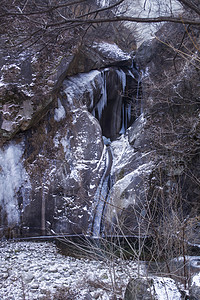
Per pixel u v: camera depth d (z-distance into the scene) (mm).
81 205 10266
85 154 10773
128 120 14086
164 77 11219
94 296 4230
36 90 10133
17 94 9945
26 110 10062
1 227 9484
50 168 10547
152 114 11156
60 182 10453
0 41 9594
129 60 13773
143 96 12383
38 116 10414
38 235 10078
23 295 4430
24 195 10156
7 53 9984
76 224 10117
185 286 3328
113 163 11328
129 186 9812
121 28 15344
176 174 9227
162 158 9727
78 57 12094
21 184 10156
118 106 13789
